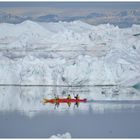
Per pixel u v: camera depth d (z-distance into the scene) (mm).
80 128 126000
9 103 189625
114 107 172500
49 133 118125
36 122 136125
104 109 166750
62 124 132500
